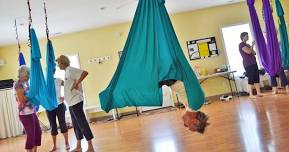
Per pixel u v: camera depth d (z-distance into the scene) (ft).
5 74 25.76
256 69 20.48
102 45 25.43
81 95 12.32
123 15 22.47
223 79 25.48
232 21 25.71
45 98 11.94
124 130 17.11
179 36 25.53
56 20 20.33
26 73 11.73
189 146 10.89
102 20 22.99
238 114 15.39
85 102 25.23
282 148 8.81
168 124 16.42
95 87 25.31
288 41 15.55
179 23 25.59
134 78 7.82
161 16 7.93
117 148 12.58
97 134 17.15
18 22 19.19
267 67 13.99
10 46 25.81
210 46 25.58
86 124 12.19
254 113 14.76
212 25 25.70
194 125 7.57
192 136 12.37
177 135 13.05
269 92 21.85
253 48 21.91
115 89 8.00
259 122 12.62
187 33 25.58
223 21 25.71
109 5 19.10
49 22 20.51
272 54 13.78
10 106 23.93
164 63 7.59
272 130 10.99
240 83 24.61
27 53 25.64
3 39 23.13
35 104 11.72
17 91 11.50
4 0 14.87
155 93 7.63
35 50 11.54
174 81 7.77
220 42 25.63
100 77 25.35
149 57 7.79
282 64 14.94
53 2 16.46
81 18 21.11
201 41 25.57
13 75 25.76
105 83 25.31
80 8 18.60
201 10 25.72
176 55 7.61
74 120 12.64
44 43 25.40
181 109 22.48
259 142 9.82
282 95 19.21
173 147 11.17
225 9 25.75
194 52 25.49
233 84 25.35
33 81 11.40
